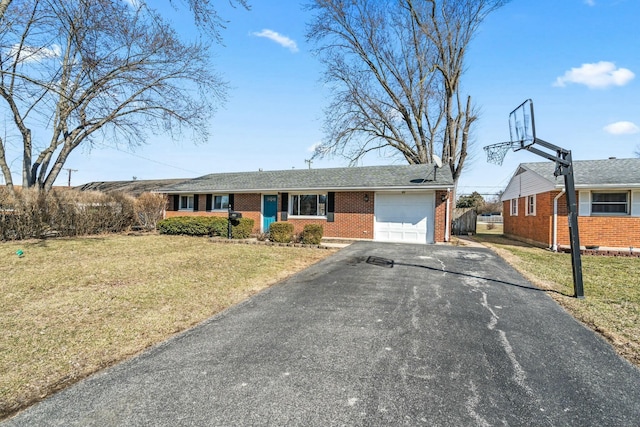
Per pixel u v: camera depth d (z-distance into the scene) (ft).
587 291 20.53
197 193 60.44
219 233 47.67
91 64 36.29
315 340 12.18
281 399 8.39
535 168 49.42
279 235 42.14
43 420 7.61
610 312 16.34
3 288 19.20
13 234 39.19
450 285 20.75
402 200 46.47
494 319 14.80
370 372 9.82
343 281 21.79
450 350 11.44
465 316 15.02
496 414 7.91
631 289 21.22
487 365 10.43
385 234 47.16
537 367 10.40
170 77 56.70
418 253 33.68
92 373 9.87
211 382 9.23
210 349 11.44
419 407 8.12
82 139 58.18
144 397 8.51
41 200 42.09
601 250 39.04
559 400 8.59
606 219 39.81
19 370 9.99
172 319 14.65
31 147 55.47
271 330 13.21
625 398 8.77
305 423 7.46
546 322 14.69
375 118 77.05
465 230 69.46
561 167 20.15
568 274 26.03
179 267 25.72
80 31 34.76
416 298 17.83
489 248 39.42
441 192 44.57
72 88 47.78
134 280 21.58
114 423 7.47
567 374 10.00
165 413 7.82
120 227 53.62
